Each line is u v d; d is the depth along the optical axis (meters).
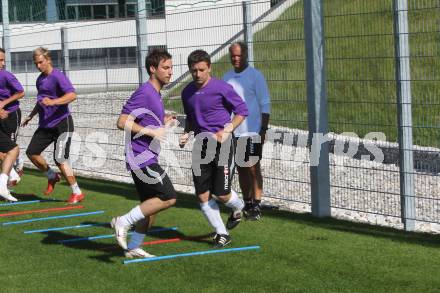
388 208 17.00
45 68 18.56
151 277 11.87
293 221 16.11
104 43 23.23
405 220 14.98
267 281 11.51
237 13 18.62
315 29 16.27
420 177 18.77
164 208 12.81
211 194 14.16
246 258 12.95
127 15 47.81
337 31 16.41
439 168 15.47
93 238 14.84
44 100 17.95
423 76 14.66
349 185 18.81
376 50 15.77
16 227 16.16
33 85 29.34
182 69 20.19
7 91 20.34
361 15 15.88
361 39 16.02
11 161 19.09
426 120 15.30
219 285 11.34
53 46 30.31
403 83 14.81
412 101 15.00
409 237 14.34
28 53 29.52
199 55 13.86
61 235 15.20
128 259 13.01
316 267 12.27
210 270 12.20
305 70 16.66
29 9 46.16
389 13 15.44
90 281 11.73
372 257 12.85
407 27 14.73
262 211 17.39
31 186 21.98
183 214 17.02
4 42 29.00
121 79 22.67
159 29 25.92
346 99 16.69
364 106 16.39
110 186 21.67
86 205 18.69
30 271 12.39
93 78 23.78
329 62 16.64
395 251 13.25
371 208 17.16
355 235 14.60
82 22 45.84
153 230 15.41
